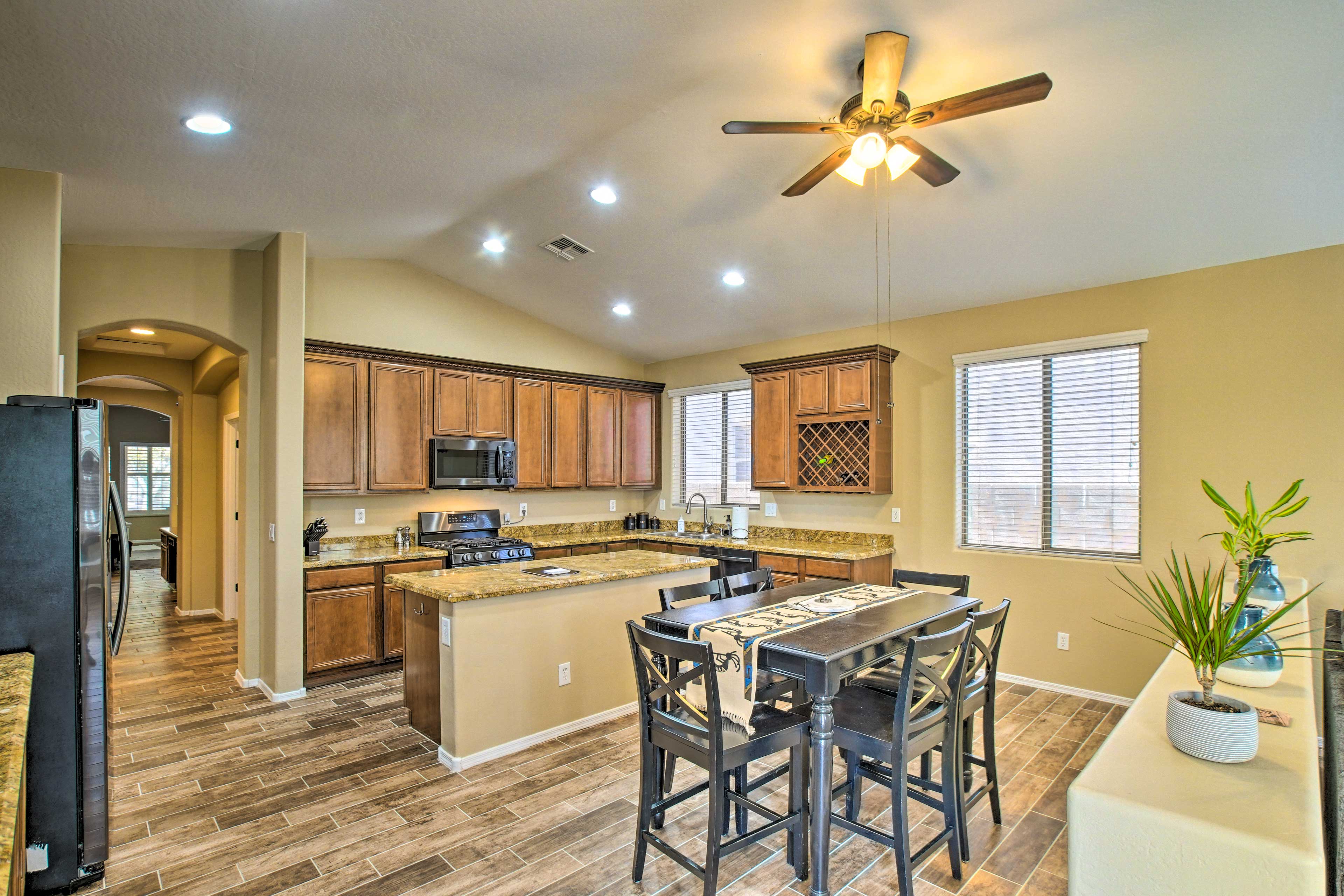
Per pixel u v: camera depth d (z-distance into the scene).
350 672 4.47
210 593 6.69
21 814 1.42
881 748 2.21
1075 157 3.00
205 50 2.16
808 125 2.38
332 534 4.88
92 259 3.84
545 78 2.61
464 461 5.23
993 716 2.66
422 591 3.29
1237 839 1.09
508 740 3.33
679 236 4.27
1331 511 3.30
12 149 2.66
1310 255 3.37
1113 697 3.94
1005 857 2.44
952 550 4.63
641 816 2.30
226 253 4.28
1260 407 3.50
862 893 2.24
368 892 2.24
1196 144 2.81
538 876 2.33
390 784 3.00
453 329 5.46
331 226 4.11
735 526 5.71
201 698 4.13
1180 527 3.73
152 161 2.89
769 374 5.41
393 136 2.98
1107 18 2.29
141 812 2.76
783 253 4.31
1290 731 1.52
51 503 2.27
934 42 2.46
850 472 5.03
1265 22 2.22
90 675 2.32
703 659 2.06
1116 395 4.00
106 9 1.90
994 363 4.50
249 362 4.38
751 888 2.27
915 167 2.55
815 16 2.34
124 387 7.77
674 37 2.42
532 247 4.68
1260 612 1.91
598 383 6.25
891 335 5.00
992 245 3.80
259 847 2.50
